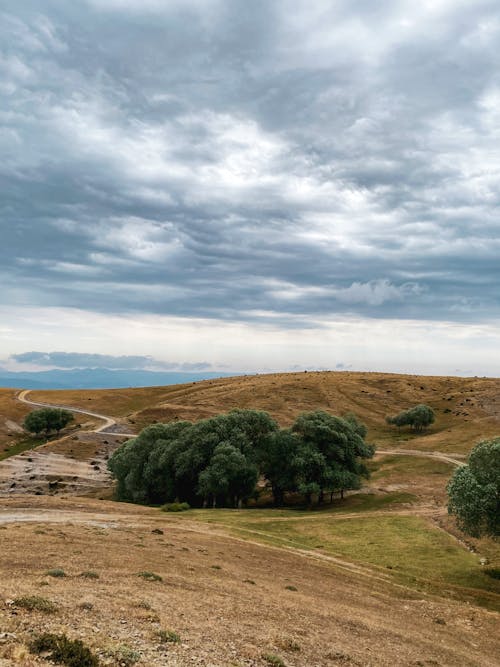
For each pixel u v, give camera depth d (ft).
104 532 128.88
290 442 324.60
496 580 154.71
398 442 507.71
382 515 247.09
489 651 87.97
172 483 319.47
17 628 43.39
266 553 138.41
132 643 46.16
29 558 80.89
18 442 572.10
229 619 62.95
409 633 82.74
